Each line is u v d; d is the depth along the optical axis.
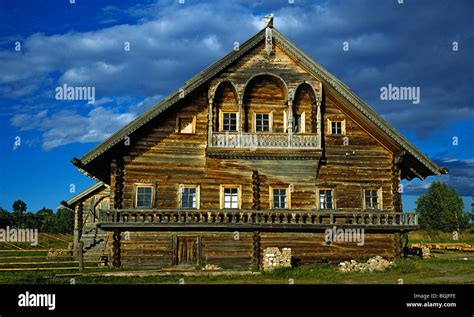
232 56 28.06
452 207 80.62
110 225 26.64
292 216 27.73
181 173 28.05
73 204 43.97
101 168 29.47
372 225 28.17
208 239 27.56
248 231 27.80
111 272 24.27
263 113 29.12
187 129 28.44
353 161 29.34
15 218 91.50
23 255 41.47
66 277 22.91
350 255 28.25
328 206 28.78
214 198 28.03
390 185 29.45
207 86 28.42
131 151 27.81
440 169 28.36
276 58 28.86
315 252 28.03
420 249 32.34
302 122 29.30
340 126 29.62
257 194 28.05
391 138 28.53
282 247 27.84
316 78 28.92
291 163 28.48
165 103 27.19
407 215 28.58
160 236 27.31
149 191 27.77
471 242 56.19
